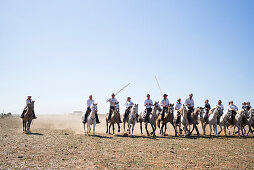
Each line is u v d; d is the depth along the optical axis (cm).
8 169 602
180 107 1609
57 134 1417
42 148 913
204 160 780
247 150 1001
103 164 686
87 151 886
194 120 1562
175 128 1567
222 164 727
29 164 661
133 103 1616
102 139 1245
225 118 1555
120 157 796
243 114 1545
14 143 1007
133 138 1353
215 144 1165
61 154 813
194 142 1224
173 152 909
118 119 1522
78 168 635
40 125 2394
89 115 1409
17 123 2433
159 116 1538
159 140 1279
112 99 1562
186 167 679
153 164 706
